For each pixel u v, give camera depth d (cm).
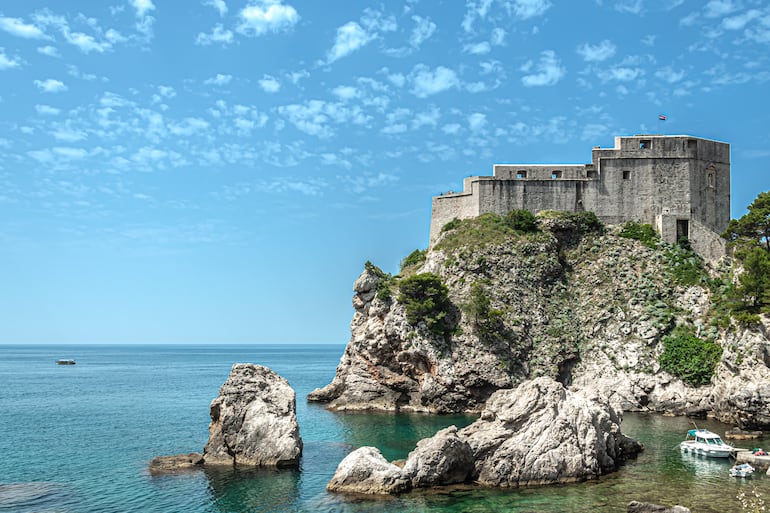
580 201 8875
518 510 3531
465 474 4131
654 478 4175
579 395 4794
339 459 4825
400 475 3975
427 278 7688
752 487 3941
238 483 4141
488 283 7956
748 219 7275
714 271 7800
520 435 4197
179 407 8512
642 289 7850
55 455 5141
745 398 5884
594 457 4256
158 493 3941
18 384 12756
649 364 7219
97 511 3612
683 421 6444
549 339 7694
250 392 4816
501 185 8962
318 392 8944
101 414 7750
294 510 3588
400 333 7675
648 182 8812
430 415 7300
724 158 9081
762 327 6228
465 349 7488
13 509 3656
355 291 8569
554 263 8325
